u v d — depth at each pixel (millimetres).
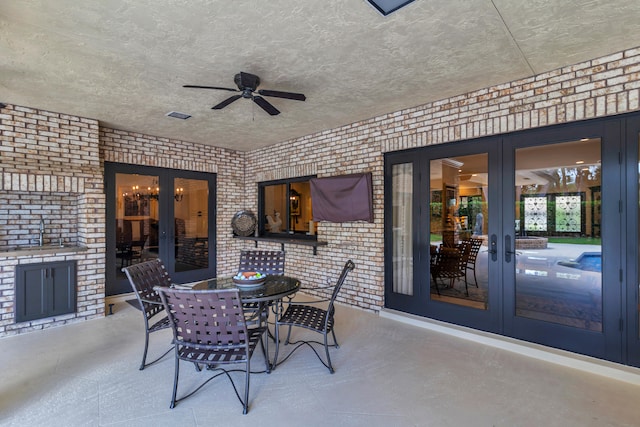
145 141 5145
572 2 1975
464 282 3717
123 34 2316
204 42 2436
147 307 2930
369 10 2053
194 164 5762
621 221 2682
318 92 3432
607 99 2658
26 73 2926
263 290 2900
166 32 2295
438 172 3791
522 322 3184
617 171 2697
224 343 2240
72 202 4484
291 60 2730
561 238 3008
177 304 2189
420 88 3330
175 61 2732
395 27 2252
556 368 2785
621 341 2682
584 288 2891
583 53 2631
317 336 3547
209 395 2395
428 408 2229
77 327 3785
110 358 2982
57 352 3104
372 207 4258
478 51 2592
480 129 3359
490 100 3301
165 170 5469
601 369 2674
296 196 5594
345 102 3734
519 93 3119
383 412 2188
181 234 5676
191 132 5031
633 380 2541
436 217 3834
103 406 2252
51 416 2139
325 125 4672
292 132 5055
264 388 2486
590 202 2846
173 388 2268
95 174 4215
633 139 2627
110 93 3410
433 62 2775
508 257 3275
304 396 2379
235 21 2168
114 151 4816
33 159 3828
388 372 2730
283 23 2197
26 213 4137
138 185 5164
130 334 3570
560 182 2990
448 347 3221
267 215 6176
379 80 3141
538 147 3111
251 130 4926
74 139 4133
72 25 2197
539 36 2373
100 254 4191
